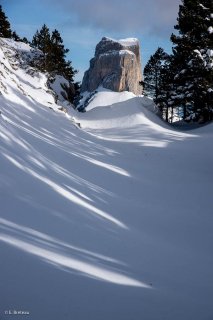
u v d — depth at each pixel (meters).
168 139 26.84
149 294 5.82
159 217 11.10
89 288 5.42
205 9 35.44
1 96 17.92
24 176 9.65
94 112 36.03
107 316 4.77
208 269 7.66
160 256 7.92
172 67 40.97
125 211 10.95
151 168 18.34
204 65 34.50
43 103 24.67
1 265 5.25
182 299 5.91
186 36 36.56
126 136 28.05
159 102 49.94
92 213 9.49
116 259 7.06
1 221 6.71
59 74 42.31
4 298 4.52
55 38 42.06
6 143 11.35
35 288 4.97
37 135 15.75
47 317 4.38
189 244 9.18
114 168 16.53
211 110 35.44
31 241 6.37
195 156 22.12
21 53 36.34
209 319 5.35
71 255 6.44
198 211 12.29
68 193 10.20
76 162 14.93
